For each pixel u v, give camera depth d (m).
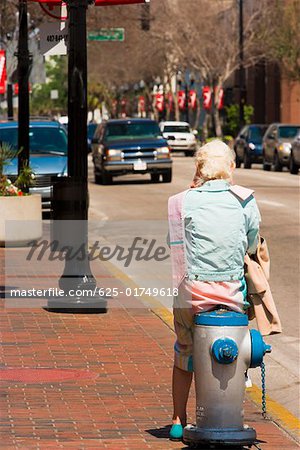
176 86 186.75
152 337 22.45
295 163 87.69
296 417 17.16
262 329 14.59
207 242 14.16
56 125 53.91
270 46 137.25
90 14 75.44
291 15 129.00
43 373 19.09
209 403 14.10
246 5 148.12
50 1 29.00
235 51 150.75
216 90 155.38
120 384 18.39
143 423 15.95
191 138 139.88
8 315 24.58
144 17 80.62
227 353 13.83
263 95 177.75
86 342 21.81
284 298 28.89
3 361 20.00
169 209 14.41
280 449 14.80
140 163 77.38
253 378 20.62
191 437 14.27
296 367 21.58
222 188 14.38
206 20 151.38
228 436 14.04
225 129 157.00
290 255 36.66
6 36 68.88
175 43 153.00
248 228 14.32
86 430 15.51
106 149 77.44
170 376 19.00
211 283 14.19
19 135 41.94
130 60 177.75
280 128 94.81
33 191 50.53
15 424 15.77
